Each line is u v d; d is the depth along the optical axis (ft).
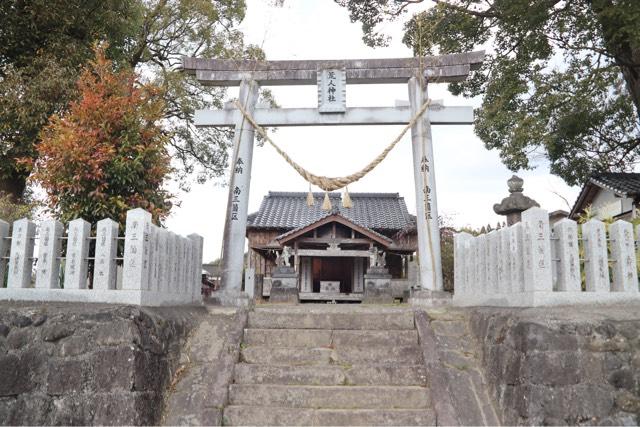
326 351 18.98
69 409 14.99
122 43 46.83
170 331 18.01
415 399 16.81
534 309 17.03
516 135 42.65
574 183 58.85
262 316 21.30
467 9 48.52
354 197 80.12
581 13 44.11
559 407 14.40
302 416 16.05
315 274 67.46
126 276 17.92
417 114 28.19
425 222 27.35
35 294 18.49
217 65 29.30
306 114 28.99
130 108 24.18
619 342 15.29
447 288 62.59
